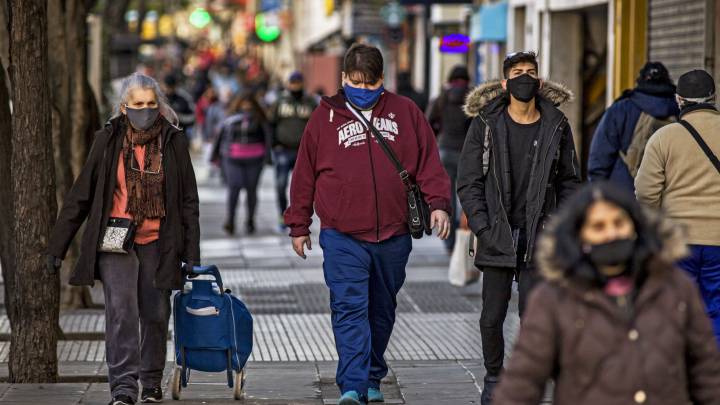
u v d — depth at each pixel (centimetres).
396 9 5859
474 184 1662
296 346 2306
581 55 4088
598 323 919
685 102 1772
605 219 916
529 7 4356
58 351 2266
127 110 1662
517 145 1653
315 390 1897
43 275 1909
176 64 14512
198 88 8925
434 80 6381
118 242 1644
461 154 1680
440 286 3058
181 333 1738
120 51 7294
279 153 4266
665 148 1761
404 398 1838
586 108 4100
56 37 2678
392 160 1695
